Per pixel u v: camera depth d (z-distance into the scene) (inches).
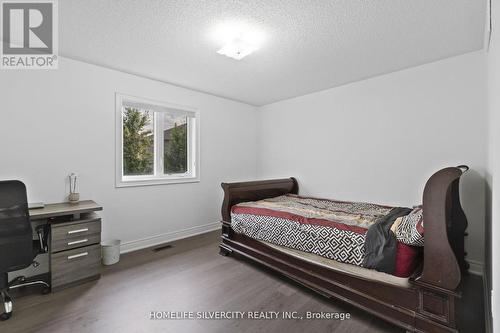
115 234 114.5
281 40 85.0
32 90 92.4
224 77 122.6
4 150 86.9
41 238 79.7
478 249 93.8
